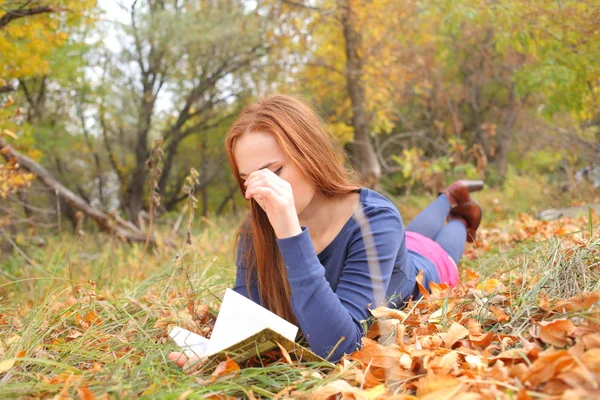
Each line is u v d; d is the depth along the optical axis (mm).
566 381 1039
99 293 2240
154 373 1387
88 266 4531
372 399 1211
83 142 14523
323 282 1642
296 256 1632
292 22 9062
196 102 15141
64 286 2695
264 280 1934
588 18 4473
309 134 1799
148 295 2416
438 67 11734
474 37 10180
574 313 1393
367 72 8852
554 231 3111
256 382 1455
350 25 8672
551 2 4691
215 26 11352
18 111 4258
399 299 2008
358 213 1851
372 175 8961
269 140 1739
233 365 1432
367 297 1762
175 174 17484
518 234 3523
